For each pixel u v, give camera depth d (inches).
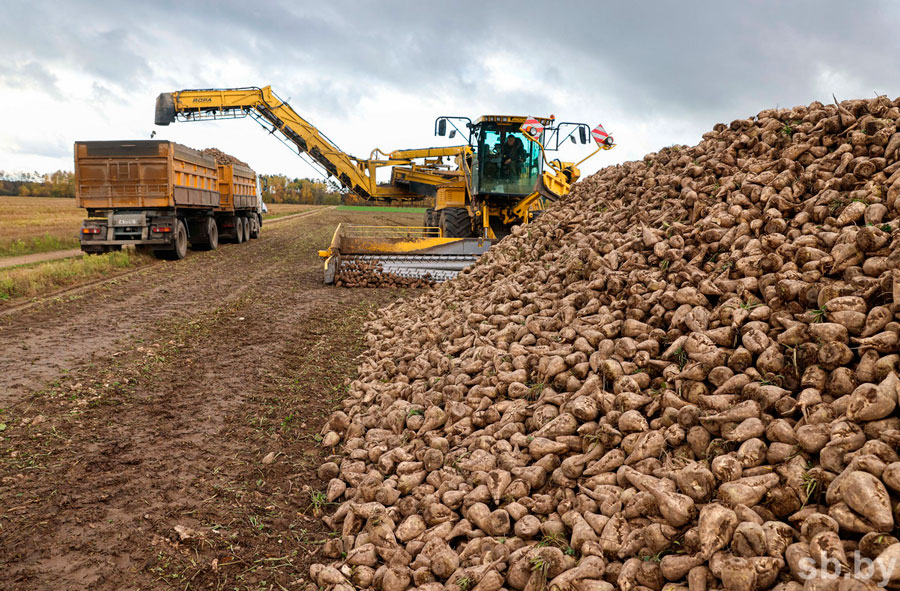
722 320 138.5
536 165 521.7
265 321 355.3
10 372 242.5
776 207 169.8
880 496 80.8
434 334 246.7
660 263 183.5
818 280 133.6
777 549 84.3
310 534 138.5
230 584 117.7
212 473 163.5
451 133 531.2
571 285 208.4
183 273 538.3
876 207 140.9
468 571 109.5
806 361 113.6
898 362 102.0
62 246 758.5
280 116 706.8
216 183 735.1
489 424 160.1
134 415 203.8
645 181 255.0
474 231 556.1
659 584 92.7
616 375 141.2
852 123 184.9
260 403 220.2
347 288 483.8
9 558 121.2
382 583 115.7
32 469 161.0
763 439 106.5
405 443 167.9
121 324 335.3
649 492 105.2
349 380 245.0
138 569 119.7
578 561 104.4
